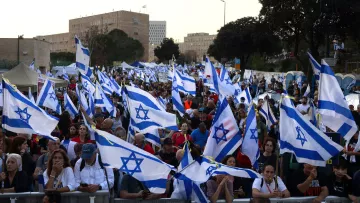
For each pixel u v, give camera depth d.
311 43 41.00
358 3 36.91
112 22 143.25
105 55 80.31
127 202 7.00
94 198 6.91
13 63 46.34
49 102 14.68
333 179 7.38
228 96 19.38
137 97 10.34
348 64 41.78
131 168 6.84
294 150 7.23
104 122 10.12
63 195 6.82
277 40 49.75
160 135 12.42
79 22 148.88
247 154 8.38
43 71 34.22
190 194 6.85
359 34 38.72
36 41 50.72
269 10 42.31
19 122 8.27
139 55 92.38
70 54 91.44
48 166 7.06
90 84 17.61
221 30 66.62
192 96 20.70
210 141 8.40
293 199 6.84
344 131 8.41
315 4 38.41
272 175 6.89
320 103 8.48
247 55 67.06
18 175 7.30
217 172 6.43
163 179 6.89
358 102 20.33
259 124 12.06
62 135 12.01
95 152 7.19
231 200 6.71
